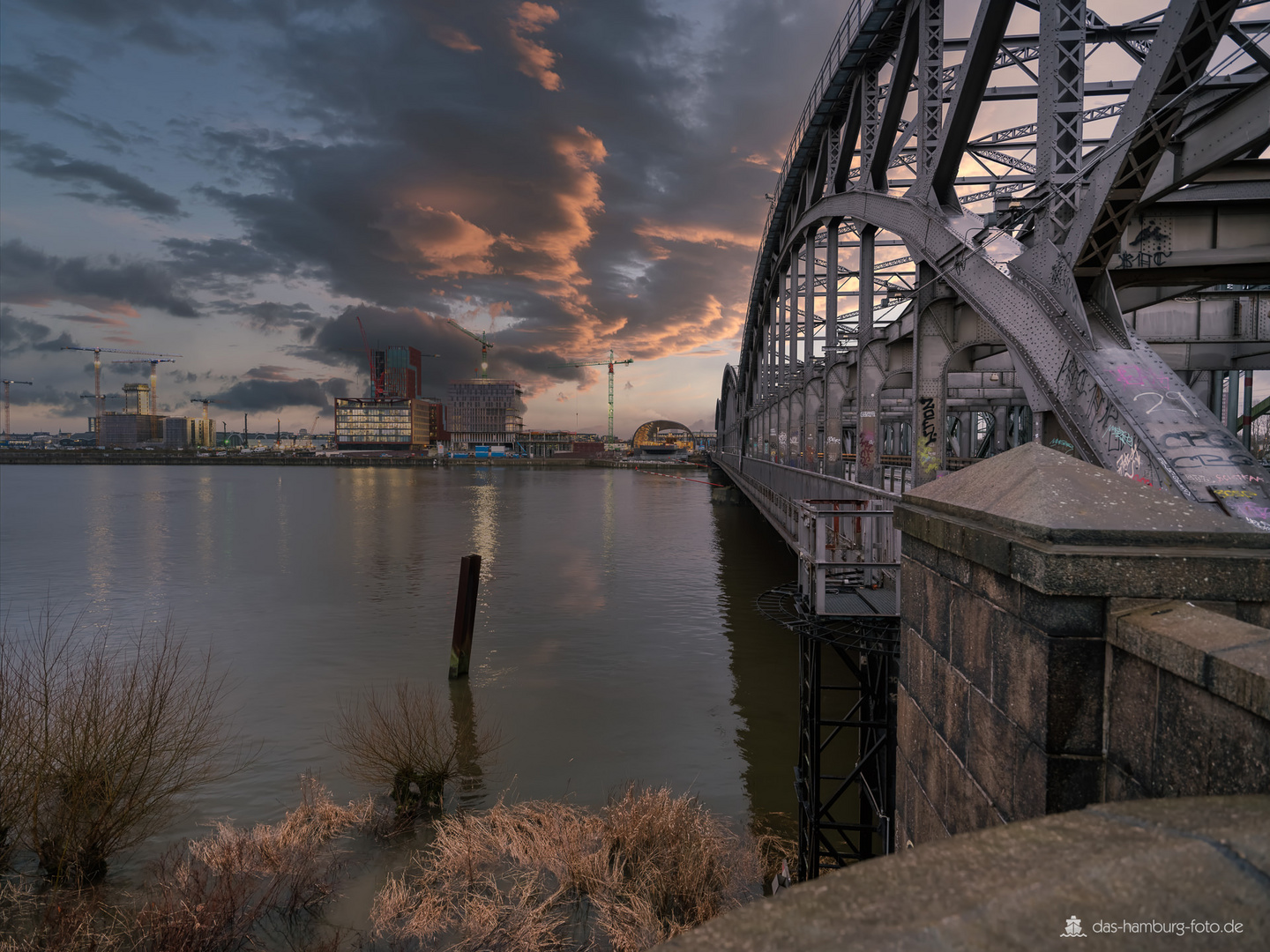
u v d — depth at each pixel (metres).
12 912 7.94
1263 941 0.92
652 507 82.88
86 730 9.51
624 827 9.96
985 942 0.87
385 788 12.09
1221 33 7.59
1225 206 11.00
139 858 9.57
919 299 16.03
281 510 75.56
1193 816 1.17
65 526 58.53
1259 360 17.98
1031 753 2.41
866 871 1.09
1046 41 10.53
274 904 8.38
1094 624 2.27
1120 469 8.59
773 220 43.28
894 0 18.92
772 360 53.94
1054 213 10.23
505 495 105.88
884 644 8.16
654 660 21.08
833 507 10.80
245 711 16.17
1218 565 2.18
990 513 2.85
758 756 14.27
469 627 19.45
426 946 7.63
